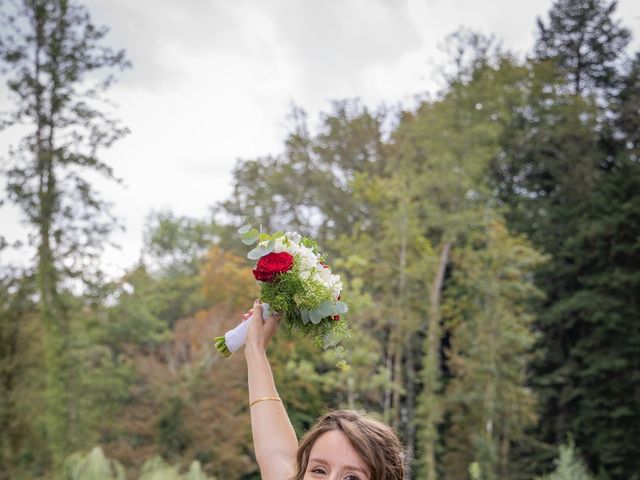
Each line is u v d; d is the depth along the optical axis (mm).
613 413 31938
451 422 32688
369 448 2332
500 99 36281
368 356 25422
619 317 33000
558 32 44875
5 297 22938
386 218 28734
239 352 28172
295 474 2449
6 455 22594
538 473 31484
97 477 15445
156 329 37656
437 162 29156
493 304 28391
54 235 23375
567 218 37312
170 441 26234
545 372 35469
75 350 25172
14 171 23469
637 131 40500
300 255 2871
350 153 39781
